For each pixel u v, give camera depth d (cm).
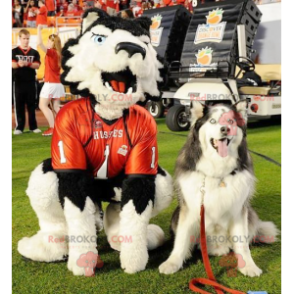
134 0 1081
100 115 264
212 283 253
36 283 261
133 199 267
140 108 282
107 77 257
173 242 328
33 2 1348
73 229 262
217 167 270
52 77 768
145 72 257
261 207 405
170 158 594
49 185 268
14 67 791
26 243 292
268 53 831
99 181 284
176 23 845
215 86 688
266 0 838
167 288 256
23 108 827
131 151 269
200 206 280
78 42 265
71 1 1334
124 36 251
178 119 809
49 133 801
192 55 752
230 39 711
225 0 748
